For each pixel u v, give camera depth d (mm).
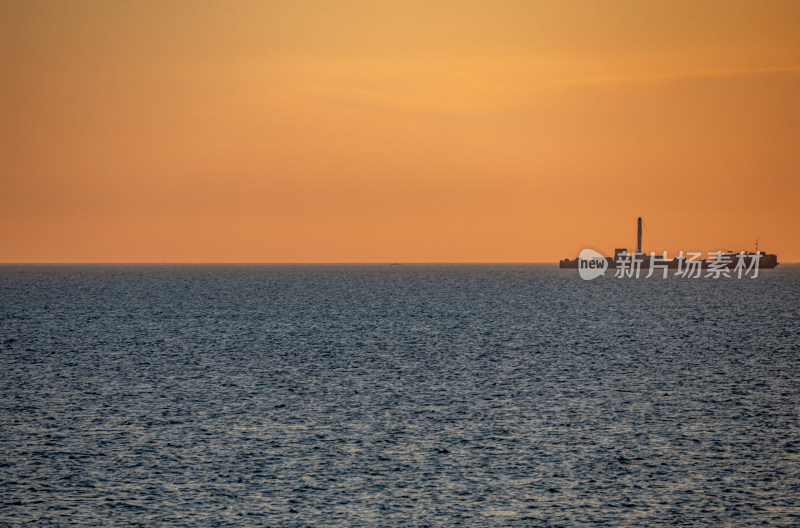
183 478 92250
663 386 149000
